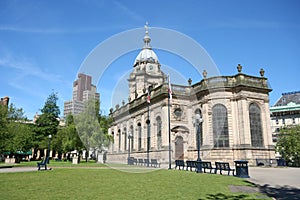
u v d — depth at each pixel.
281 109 70.56
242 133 33.59
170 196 8.66
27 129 47.19
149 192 9.41
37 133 55.50
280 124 70.06
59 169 21.80
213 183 12.45
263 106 35.91
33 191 9.61
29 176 15.50
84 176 15.32
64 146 37.56
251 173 20.48
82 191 9.59
